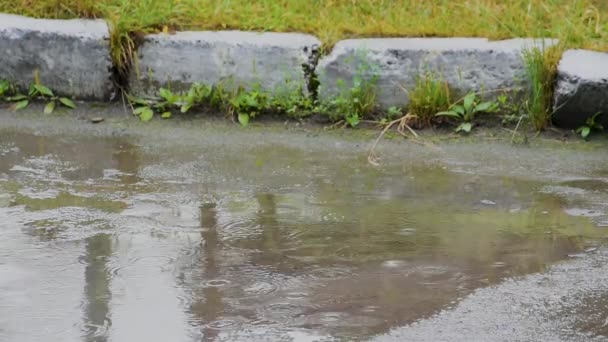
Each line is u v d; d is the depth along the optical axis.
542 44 5.90
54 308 3.22
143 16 6.27
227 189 4.72
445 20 6.44
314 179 4.93
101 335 3.02
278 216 4.29
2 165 5.06
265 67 6.07
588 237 4.05
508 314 3.22
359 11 6.63
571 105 5.73
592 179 4.98
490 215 4.34
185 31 6.28
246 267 3.64
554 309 3.28
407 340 3.01
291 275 3.56
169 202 4.48
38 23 6.26
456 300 3.33
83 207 4.37
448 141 5.71
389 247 3.88
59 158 5.23
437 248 3.88
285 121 6.04
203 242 3.92
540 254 3.82
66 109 6.19
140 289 3.40
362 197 4.61
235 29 6.36
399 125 5.90
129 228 4.09
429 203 4.52
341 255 3.78
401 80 5.99
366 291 3.40
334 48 6.04
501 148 5.58
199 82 6.14
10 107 6.19
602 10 6.62
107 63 6.19
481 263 3.71
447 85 5.95
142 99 6.21
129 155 5.32
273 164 5.20
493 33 6.22
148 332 3.05
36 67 6.22
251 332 3.06
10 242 3.87
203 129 5.90
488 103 5.91
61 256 3.72
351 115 5.97
